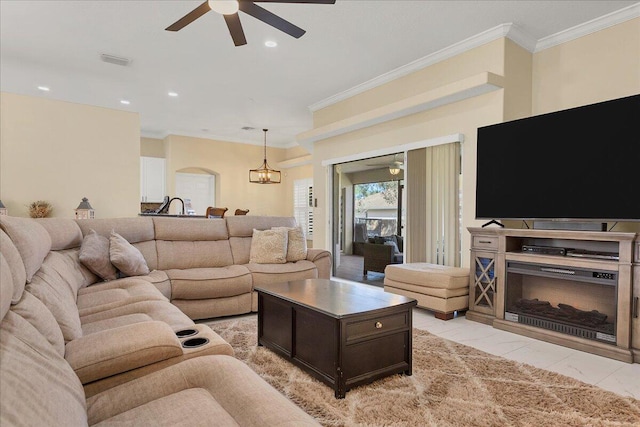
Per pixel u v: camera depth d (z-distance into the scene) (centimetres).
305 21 380
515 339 309
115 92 602
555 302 329
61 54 459
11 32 403
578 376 237
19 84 566
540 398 204
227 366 129
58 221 282
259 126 822
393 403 197
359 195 583
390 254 527
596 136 299
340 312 208
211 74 524
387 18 372
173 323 182
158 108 689
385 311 220
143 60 477
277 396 110
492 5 347
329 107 632
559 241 344
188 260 382
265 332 277
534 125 340
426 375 232
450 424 178
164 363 133
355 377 210
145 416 102
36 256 165
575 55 388
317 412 188
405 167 489
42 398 75
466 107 419
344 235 610
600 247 315
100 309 210
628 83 352
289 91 592
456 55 433
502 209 361
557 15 363
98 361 121
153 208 880
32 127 485
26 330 99
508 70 391
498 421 181
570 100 391
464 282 377
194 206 930
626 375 239
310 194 951
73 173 511
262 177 905
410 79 490
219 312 344
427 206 461
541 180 333
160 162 888
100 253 295
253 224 444
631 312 264
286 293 258
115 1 346
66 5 351
